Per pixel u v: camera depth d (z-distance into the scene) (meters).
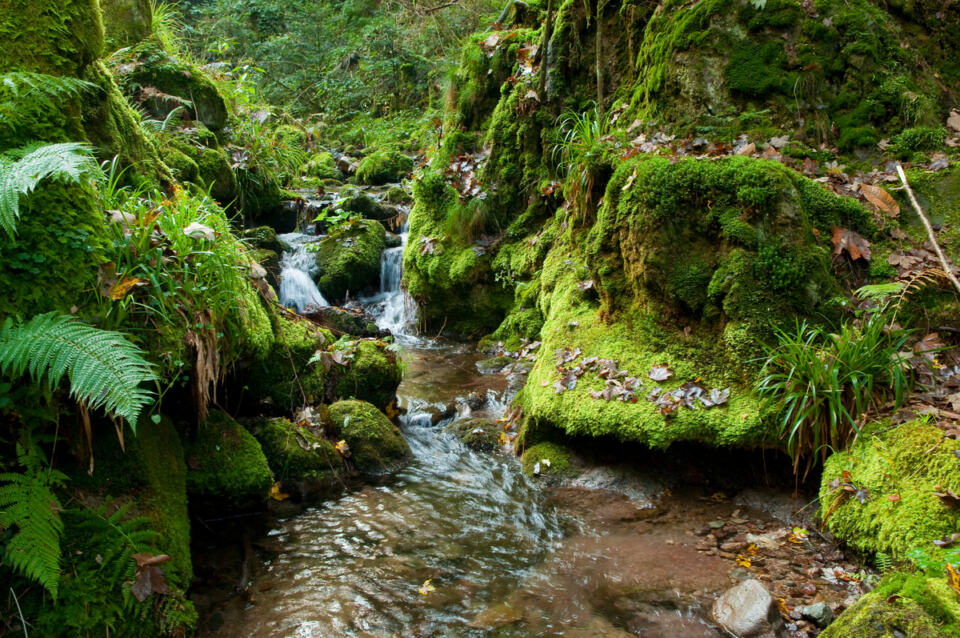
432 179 6.85
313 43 16.97
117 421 2.66
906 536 2.63
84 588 2.21
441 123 8.39
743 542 3.20
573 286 4.79
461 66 7.43
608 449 4.02
